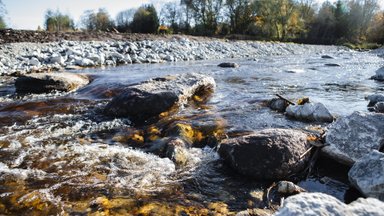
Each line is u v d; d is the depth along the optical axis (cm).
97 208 110
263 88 311
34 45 568
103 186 125
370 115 145
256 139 141
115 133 189
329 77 392
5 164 143
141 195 119
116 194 119
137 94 219
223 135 176
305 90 301
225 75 404
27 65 450
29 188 122
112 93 277
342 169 138
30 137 179
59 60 480
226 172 138
